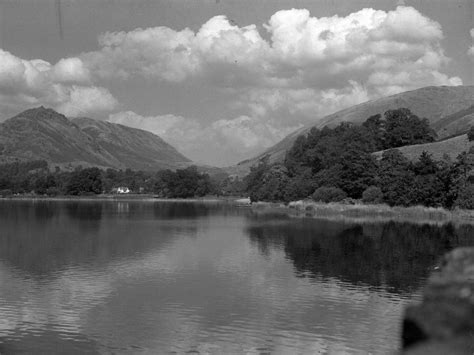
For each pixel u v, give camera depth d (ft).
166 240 223.30
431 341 29.78
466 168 348.18
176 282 130.11
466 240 211.41
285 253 179.11
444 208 353.51
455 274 30.37
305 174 510.58
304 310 102.83
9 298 113.09
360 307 104.68
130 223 321.32
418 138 566.36
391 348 80.89
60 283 129.29
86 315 99.86
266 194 578.25
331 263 157.28
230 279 133.28
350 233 241.14
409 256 169.99
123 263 159.84
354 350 80.48
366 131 566.77
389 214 354.54
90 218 375.04
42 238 232.94
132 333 88.38
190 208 541.34
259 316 98.58
